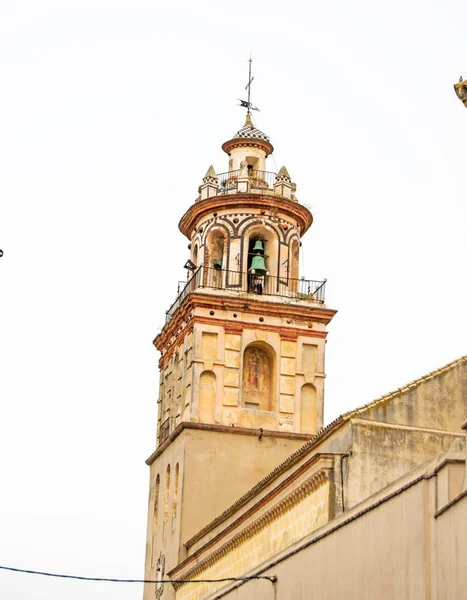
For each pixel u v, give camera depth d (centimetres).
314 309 6575
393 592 2936
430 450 4297
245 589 4153
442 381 4403
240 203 6750
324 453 4234
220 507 6194
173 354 6806
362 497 4200
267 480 4897
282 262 6719
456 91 2970
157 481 6775
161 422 6844
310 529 4341
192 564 5841
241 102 7256
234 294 6531
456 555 2659
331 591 3328
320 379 6525
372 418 4303
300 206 6831
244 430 6316
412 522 2873
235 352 6456
